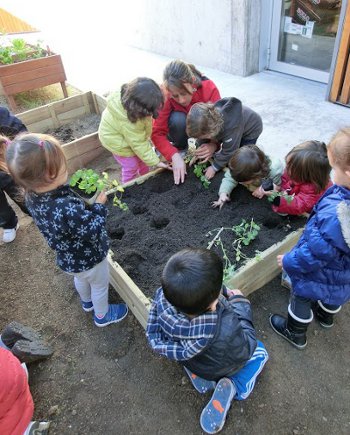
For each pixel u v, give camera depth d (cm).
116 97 265
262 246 225
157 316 171
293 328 197
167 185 289
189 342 151
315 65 467
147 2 592
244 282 211
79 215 165
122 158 299
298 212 229
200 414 182
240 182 247
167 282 138
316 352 201
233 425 176
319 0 419
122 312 226
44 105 416
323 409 179
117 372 203
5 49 427
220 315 156
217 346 151
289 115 400
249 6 449
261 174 233
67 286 252
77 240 174
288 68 494
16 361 164
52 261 272
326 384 188
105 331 223
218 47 519
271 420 177
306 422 175
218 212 254
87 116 427
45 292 250
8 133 267
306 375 192
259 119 297
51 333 225
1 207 272
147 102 239
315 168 204
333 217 149
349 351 201
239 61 499
